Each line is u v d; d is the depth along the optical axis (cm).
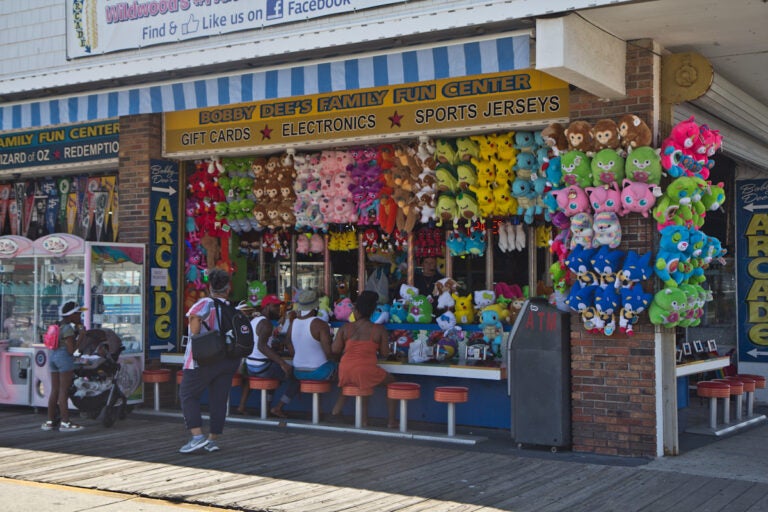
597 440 866
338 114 1072
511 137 995
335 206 1123
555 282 897
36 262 1162
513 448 897
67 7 1101
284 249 1233
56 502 685
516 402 891
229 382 888
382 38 872
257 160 1174
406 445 915
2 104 1150
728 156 1151
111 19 1066
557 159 888
